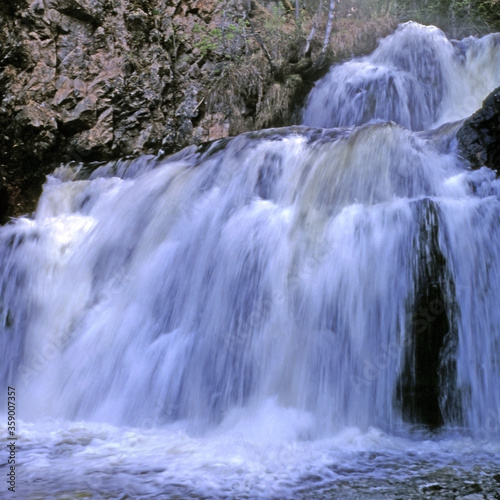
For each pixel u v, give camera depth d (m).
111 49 10.91
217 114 11.26
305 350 5.42
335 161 6.89
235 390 5.57
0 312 7.53
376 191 6.50
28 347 7.21
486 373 5.01
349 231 5.63
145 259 7.13
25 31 10.48
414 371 5.12
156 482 3.96
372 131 6.82
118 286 7.07
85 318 6.92
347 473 4.09
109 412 5.88
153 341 6.27
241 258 6.19
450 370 5.07
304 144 7.43
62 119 10.38
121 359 6.27
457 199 5.59
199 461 4.38
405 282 5.25
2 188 10.38
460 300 5.15
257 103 11.24
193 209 7.31
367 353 5.24
